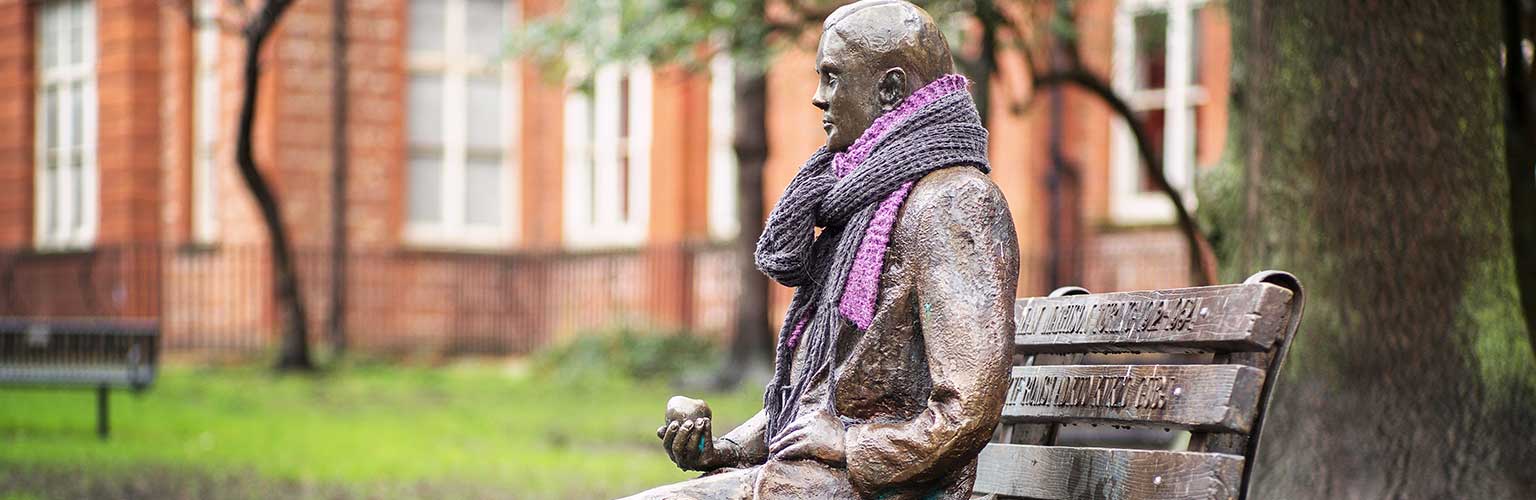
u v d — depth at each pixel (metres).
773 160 21.23
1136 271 18.00
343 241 23.12
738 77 17.83
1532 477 5.68
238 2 18.75
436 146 24.17
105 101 24.69
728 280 21.41
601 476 10.67
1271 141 6.05
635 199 23.56
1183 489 3.41
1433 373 5.75
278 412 15.26
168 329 23.53
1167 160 18.56
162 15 24.53
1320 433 5.84
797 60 20.58
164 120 24.53
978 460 4.24
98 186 24.86
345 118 23.17
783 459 3.42
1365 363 5.81
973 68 12.39
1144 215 18.61
